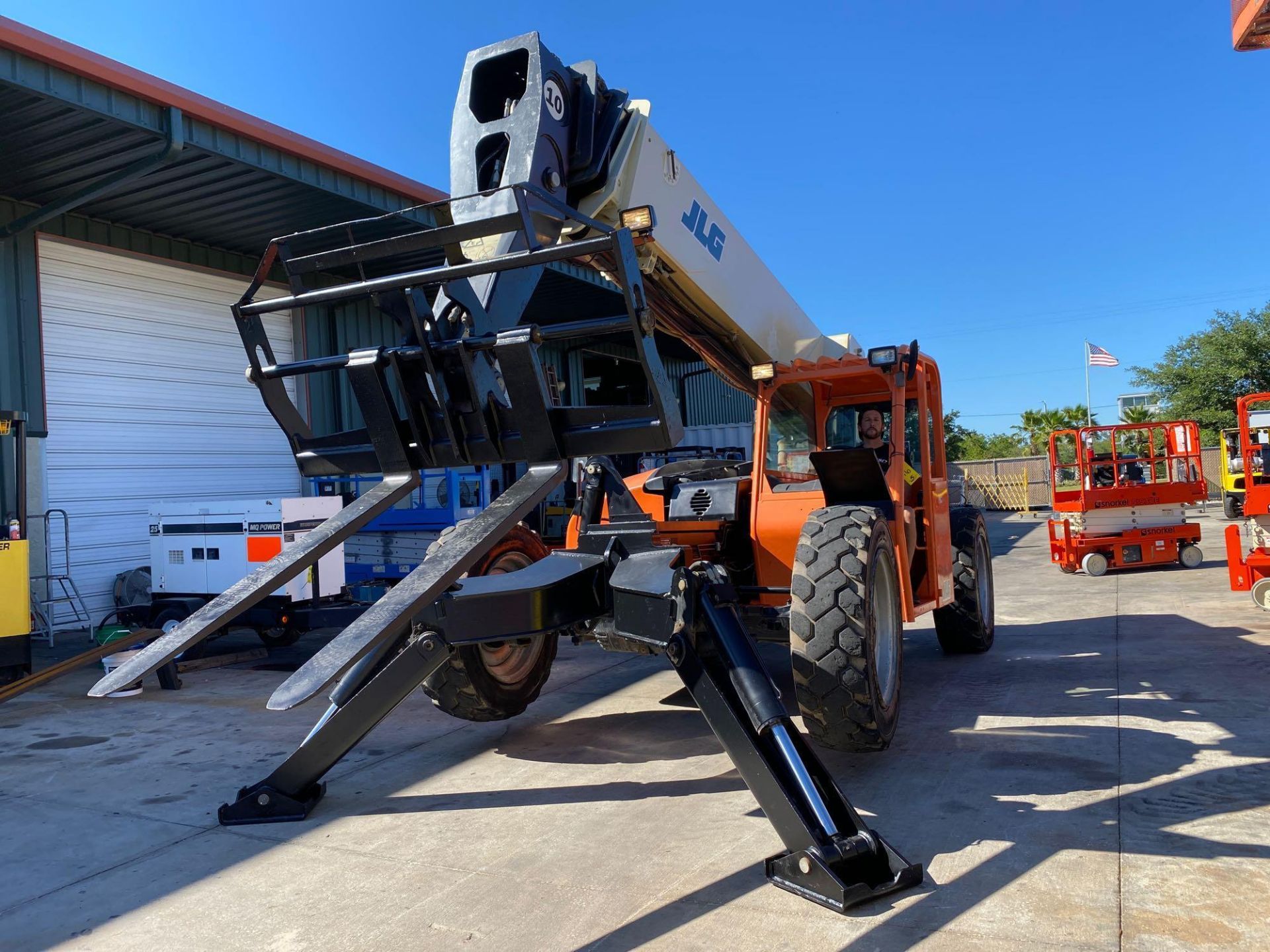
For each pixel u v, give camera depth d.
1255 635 6.21
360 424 12.58
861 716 3.51
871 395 5.47
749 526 4.71
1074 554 10.63
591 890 2.73
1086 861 2.73
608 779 3.83
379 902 2.72
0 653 6.08
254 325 3.22
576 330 2.79
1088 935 2.30
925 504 5.09
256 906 2.74
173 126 7.57
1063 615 7.67
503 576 3.52
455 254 3.45
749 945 2.35
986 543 6.41
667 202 4.16
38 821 3.57
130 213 9.73
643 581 3.23
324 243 11.04
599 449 2.84
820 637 3.52
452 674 4.23
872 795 3.43
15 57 6.55
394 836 3.28
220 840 3.32
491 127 3.50
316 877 2.94
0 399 8.78
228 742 4.77
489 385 3.00
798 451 5.34
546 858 3.00
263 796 3.49
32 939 2.58
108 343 9.98
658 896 2.67
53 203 8.41
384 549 8.81
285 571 2.82
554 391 3.22
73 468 9.59
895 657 4.02
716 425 16.91
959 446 44.84
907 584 4.39
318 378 12.05
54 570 9.33
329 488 10.66
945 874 2.71
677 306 4.70
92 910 2.75
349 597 7.87
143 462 10.29
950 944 2.29
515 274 3.31
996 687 5.12
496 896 2.72
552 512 9.58
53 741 4.88
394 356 2.96
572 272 12.10
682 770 3.92
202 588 7.48
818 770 2.84
